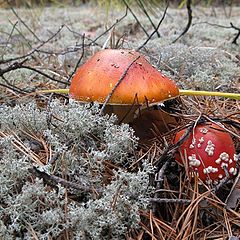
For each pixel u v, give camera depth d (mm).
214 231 266
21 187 256
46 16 1006
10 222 243
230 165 278
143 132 331
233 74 466
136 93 296
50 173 252
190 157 278
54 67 539
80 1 1298
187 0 603
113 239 236
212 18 930
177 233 261
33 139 308
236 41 643
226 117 337
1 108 331
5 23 863
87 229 230
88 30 858
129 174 253
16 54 628
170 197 284
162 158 280
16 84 459
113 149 278
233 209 277
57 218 230
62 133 296
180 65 484
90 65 314
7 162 255
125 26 816
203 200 275
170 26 777
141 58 317
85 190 253
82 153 285
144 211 260
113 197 242
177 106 372
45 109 371
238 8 1153
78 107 300
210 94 356
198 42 596
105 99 299
